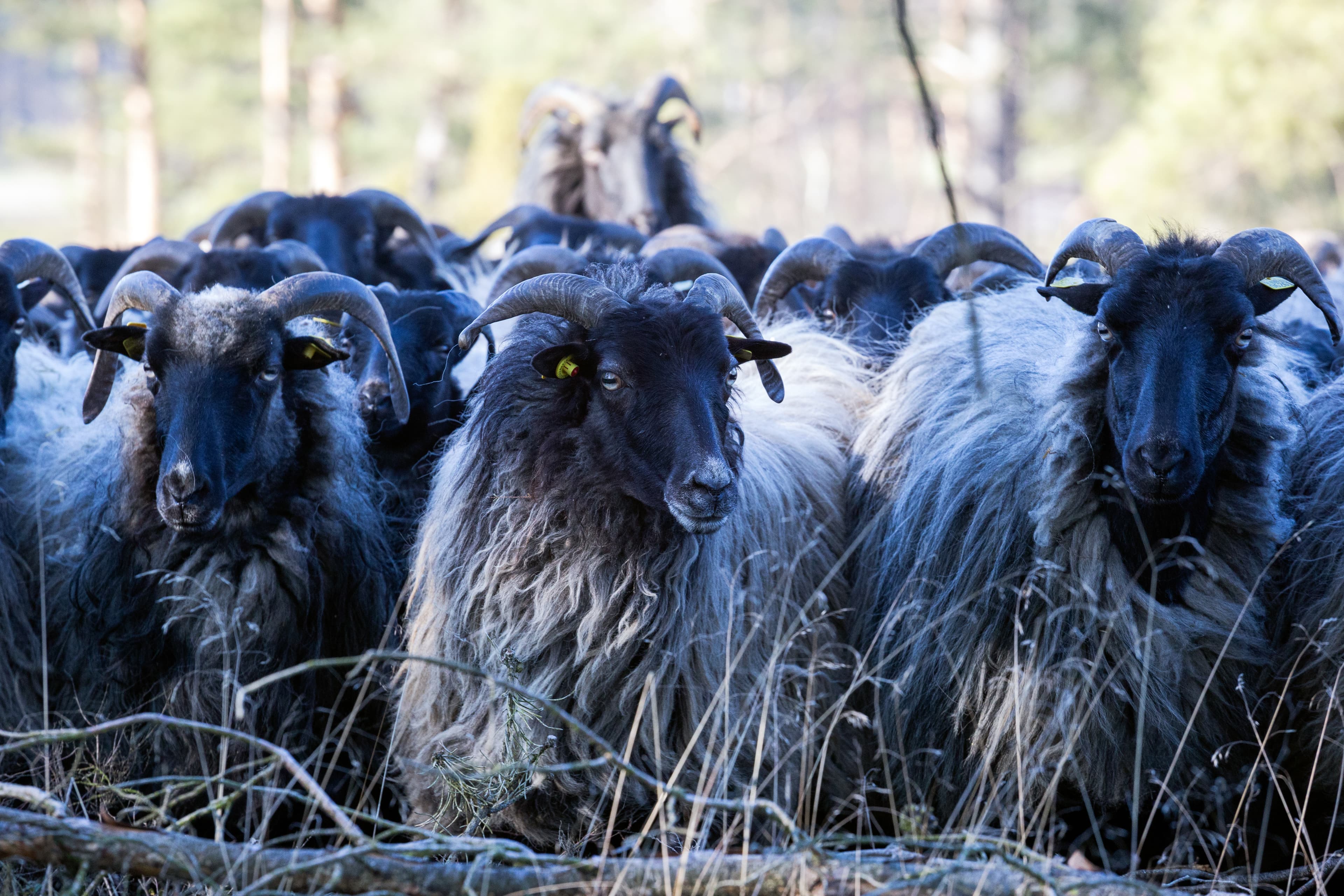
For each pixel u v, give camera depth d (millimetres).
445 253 32719
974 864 12562
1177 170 74188
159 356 16188
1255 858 16547
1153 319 15625
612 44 93375
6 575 17969
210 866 12414
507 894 12484
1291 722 16641
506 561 15961
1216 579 16453
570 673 15898
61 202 167625
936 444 18000
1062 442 16312
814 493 18688
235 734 12742
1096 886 12359
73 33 101625
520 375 16250
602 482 15461
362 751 17891
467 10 98250
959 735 16922
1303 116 70438
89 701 17531
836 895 12438
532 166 39625
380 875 12484
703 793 15453
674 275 22094
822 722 17250
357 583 17797
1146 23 100938
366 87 99812
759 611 16719
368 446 19375
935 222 120438
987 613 16766
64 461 18859
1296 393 17969
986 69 97125
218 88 98812
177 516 15648
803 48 120125
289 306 16797
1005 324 18703
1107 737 16125
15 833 12328
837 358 21250
